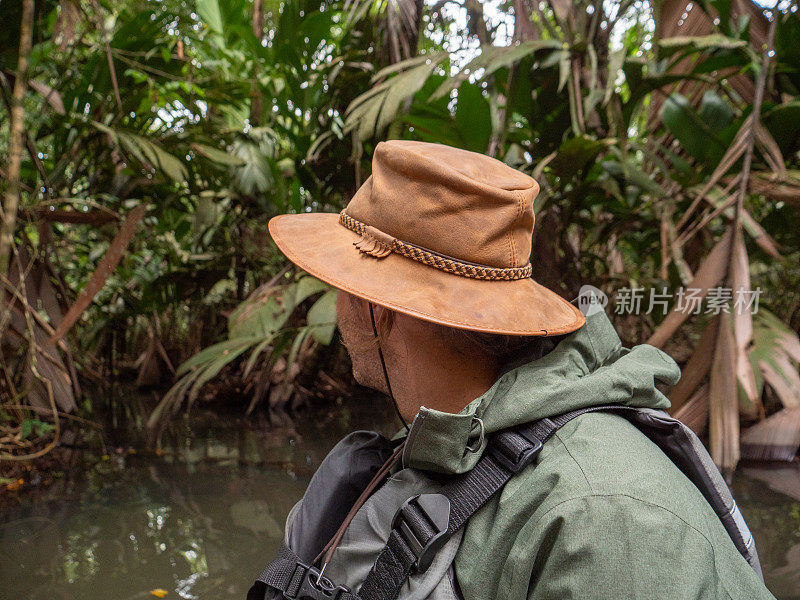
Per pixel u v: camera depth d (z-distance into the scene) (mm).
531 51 3664
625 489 584
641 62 3787
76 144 4965
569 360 747
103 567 2211
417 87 3666
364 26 4871
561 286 4496
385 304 722
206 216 5348
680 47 3746
